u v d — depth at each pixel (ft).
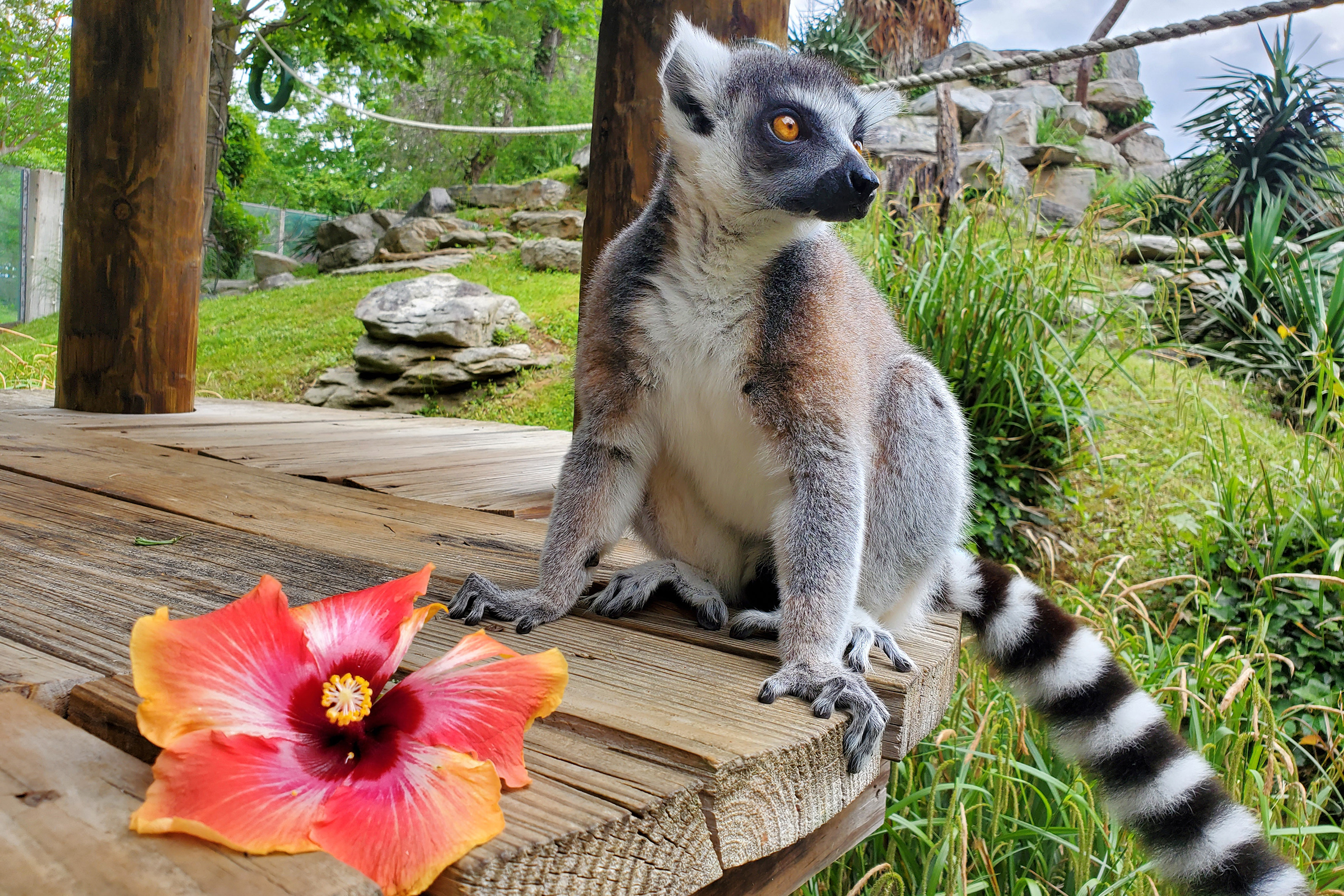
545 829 0.68
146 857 0.58
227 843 0.59
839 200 1.31
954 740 1.91
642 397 1.34
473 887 0.62
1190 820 1.43
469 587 1.23
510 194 10.59
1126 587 2.48
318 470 2.26
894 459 1.49
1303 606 2.89
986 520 3.44
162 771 0.62
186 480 1.99
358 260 10.35
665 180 1.40
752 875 0.94
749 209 1.29
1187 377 4.33
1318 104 6.12
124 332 3.03
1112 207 3.85
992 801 1.74
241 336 7.42
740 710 0.98
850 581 1.20
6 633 0.97
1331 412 3.36
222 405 3.66
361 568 1.38
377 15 9.64
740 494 1.39
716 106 1.36
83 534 1.45
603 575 1.56
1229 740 1.99
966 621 1.71
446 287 6.13
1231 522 3.18
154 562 1.31
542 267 8.59
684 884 0.78
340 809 0.64
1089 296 4.30
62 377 3.09
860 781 1.01
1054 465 3.65
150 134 2.97
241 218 13.48
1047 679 1.61
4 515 1.54
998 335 3.50
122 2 2.85
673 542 1.48
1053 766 1.98
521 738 0.76
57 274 10.91
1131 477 3.70
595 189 2.24
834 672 1.06
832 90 1.43
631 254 1.36
